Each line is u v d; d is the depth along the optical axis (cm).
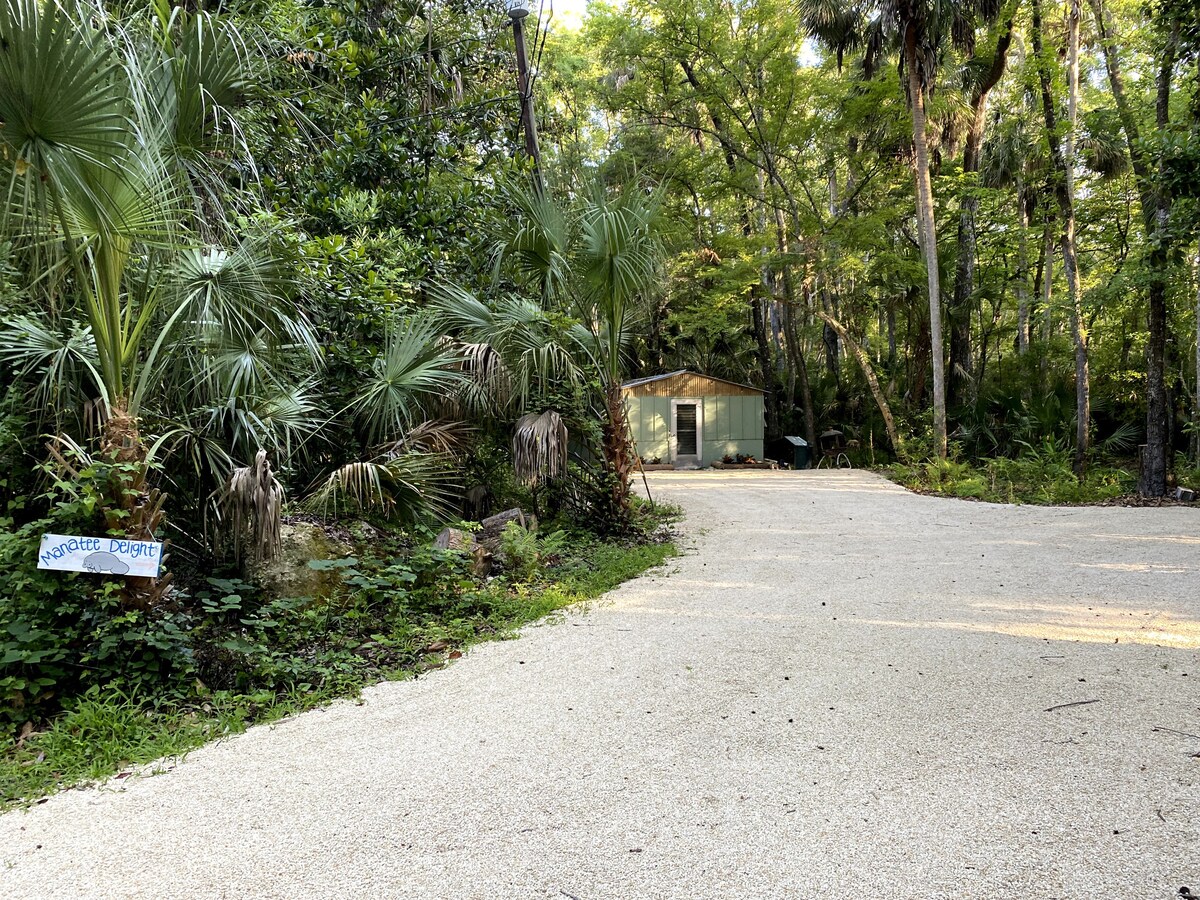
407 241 915
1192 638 446
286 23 798
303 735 336
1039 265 2316
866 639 459
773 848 233
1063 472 1289
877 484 1424
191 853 237
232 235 500
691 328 2441
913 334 2172
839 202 2252
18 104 298
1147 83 1434
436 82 1150
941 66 1639
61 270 373
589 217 756
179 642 387
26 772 300
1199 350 1292
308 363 646
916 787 271
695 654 438
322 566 478
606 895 210
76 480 371
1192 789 263
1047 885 210
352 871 225
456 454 762
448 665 433
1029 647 436
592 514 852
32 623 354
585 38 2227
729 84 1864
